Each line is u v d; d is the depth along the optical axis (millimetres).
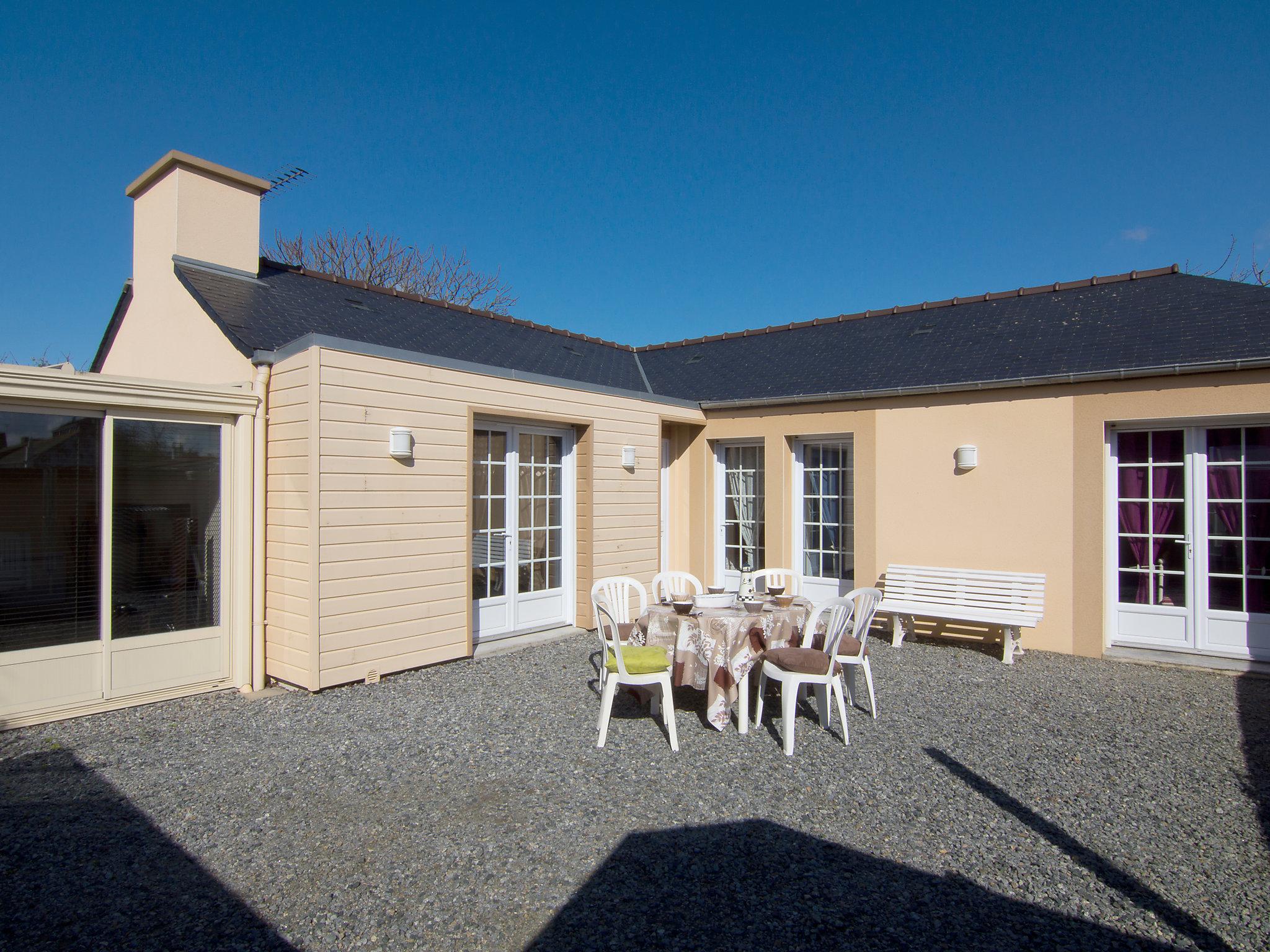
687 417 8891
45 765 3982
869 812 3453
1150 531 6562
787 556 8516
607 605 4984
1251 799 3600
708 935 2459
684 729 4672
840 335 10055
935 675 6035
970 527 7215
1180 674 6066
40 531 4633
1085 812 3453
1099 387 6578
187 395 5160
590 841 3146
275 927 2512
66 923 2525
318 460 5141
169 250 6980
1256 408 5852
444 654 6074
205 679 5332
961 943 2418
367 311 7910
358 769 3953
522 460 7141
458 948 2383
